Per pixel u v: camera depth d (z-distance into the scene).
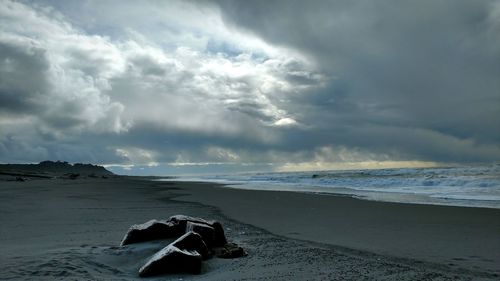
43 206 14.89
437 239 8.70
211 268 6.32
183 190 27.84
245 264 6.52
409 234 9.33
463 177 27.59
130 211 13.77
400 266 6.35
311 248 7.77
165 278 5.68
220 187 32.59
